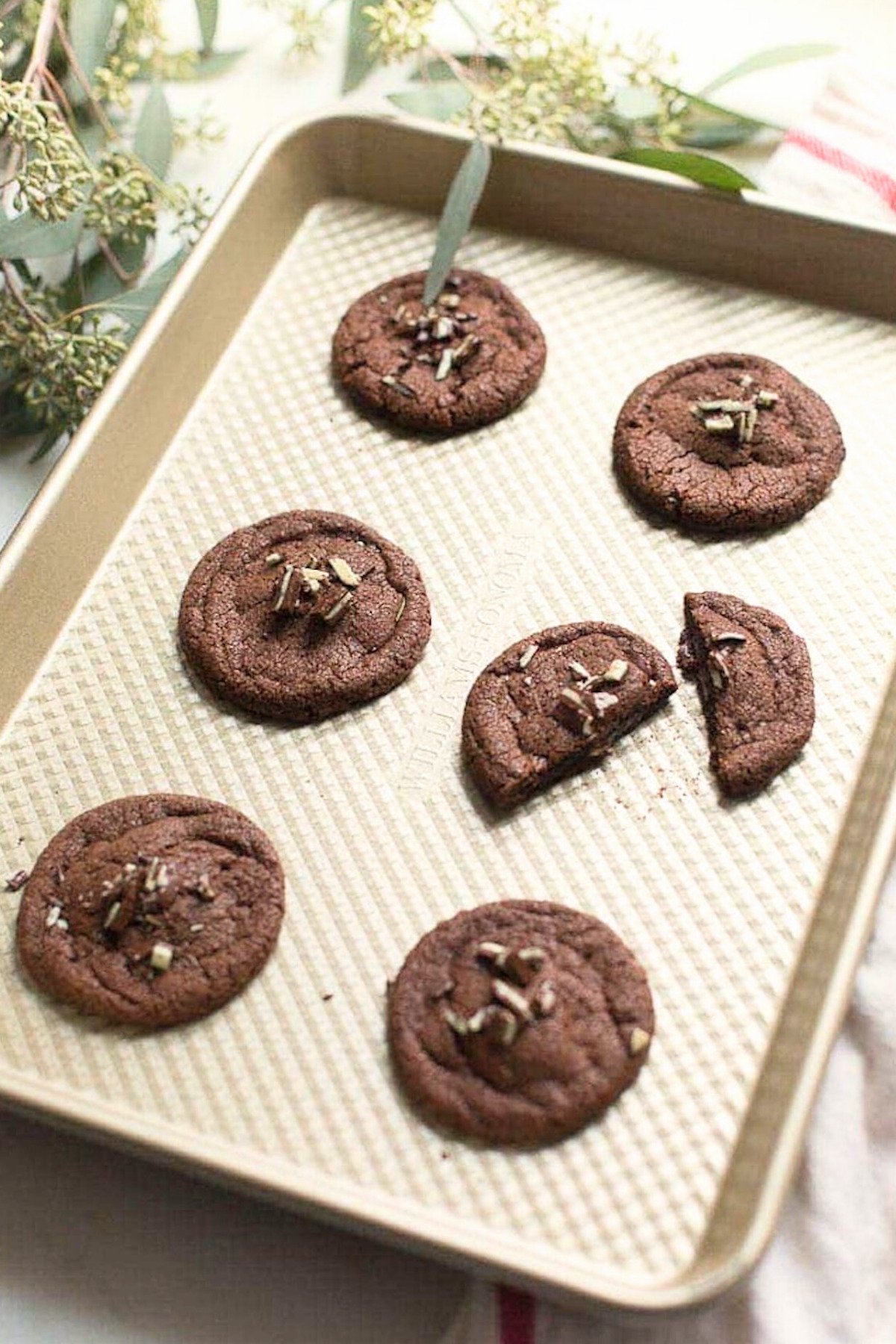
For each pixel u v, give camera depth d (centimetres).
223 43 79
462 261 72
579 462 67
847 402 68
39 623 63
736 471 65
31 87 69
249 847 58
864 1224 57
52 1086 55
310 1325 55
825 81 77
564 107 72
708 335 70
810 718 60
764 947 57
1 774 61
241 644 62
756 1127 54
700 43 79
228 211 68
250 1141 55
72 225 69
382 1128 55
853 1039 60
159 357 66
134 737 61
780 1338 55
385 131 71
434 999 56
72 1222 56
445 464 67
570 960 56
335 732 61
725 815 60
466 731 60
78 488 63
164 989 56
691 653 62
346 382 68
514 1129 54
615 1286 51
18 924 58
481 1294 55
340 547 64
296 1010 57
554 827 60
